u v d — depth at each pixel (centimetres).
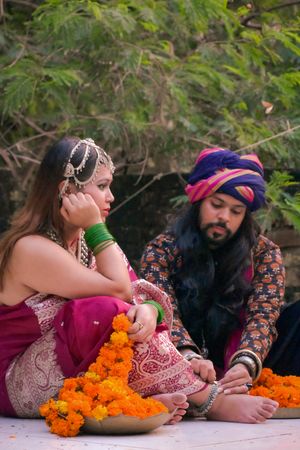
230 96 682
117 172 704
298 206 609
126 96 634
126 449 333
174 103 643
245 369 416
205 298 452
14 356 400
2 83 616
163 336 392
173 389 394
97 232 396
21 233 395
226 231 446
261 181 452
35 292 397
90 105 653
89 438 355
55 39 616
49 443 344
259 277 458
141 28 659
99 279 388
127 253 693
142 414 360
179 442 349
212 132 671
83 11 626
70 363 381
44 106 672
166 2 652
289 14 738
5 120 701
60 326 382
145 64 634
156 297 404
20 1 688
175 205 638
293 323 461
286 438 360
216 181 442
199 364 407
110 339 375
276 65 728
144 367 386
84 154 398
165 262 457
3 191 688
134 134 648
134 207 694
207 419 409
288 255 684
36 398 389
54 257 387
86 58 639
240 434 369
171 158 692
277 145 654
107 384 363
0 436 357
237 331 454
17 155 682
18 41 653
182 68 647
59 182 396
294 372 463
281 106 699
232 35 661
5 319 399
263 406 399
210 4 614
